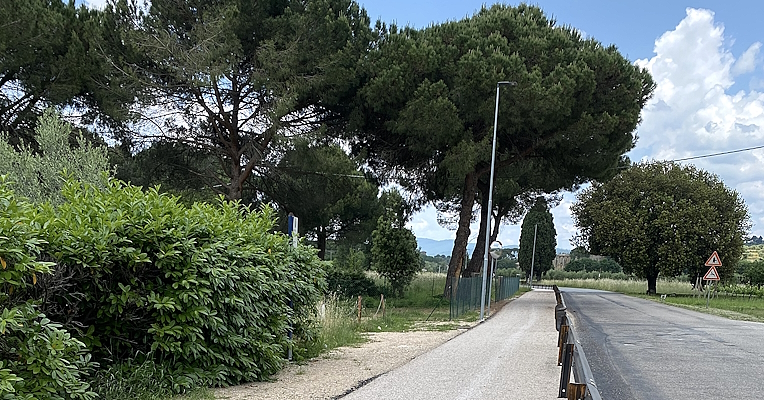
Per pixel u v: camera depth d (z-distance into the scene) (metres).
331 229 38.41
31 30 19.80
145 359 7.21
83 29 21.31
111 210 6.91
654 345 14.15
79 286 6.59
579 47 27.47
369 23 25.84
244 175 23.80
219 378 7.68
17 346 5.30
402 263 32.00
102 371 6.72
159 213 7.21
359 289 32.41
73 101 22.47
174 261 7.04
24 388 5.20
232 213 9.25
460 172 24.64
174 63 20.53
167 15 22.03
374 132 27.31
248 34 22.48
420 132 24.39
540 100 23.28
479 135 26.48
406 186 33.62
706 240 48.59
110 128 23.11
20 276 5.22
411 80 24.55
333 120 26.42
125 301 6.63
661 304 34.22
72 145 18.39
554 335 15.75
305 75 23.20
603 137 25.64
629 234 49.81
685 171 51.75
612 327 18.72
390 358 11.16
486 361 10.83
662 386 9.08
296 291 9.89
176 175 24.83
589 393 4.38
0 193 5.56
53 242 6.00
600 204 52.75
